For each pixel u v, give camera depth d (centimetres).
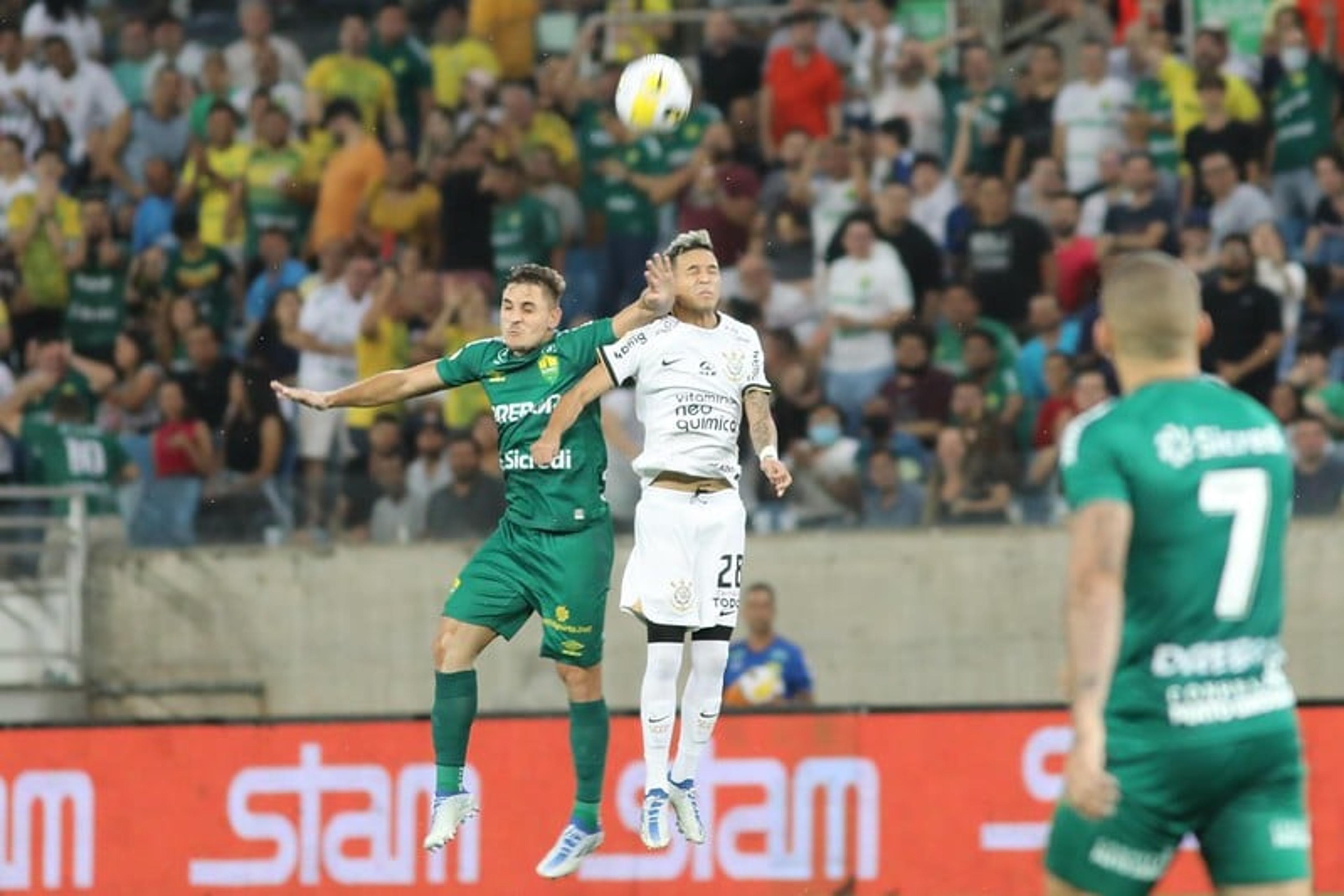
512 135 5344
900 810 3822
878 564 4659
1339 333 4844
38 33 5709
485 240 5259
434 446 4866
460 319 5159
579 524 2759
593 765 2845
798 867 3831
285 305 5112
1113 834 1786
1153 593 1756
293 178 5406
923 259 4941
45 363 5125
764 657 4306
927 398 4753
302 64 5716
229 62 5684
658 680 2789
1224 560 1752
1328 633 4519
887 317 4881
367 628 4816
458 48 5625
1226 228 5003
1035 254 4950
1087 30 5303
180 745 3988
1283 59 5144
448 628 2786
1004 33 5444
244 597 4853
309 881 3925
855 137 5222
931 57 5325
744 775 3859
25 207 5416
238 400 4984
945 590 4638
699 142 5338
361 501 4878
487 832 3894
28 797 4006
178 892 3950
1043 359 4747
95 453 4997
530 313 2752
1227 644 1761
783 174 5275
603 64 5534
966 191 5066
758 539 4697
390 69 5622
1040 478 4653
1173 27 5256
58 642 4825
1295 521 4559
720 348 2789
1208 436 1758
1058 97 5203
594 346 2788
